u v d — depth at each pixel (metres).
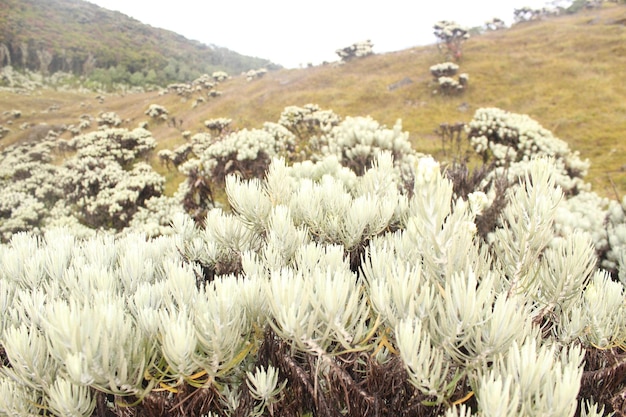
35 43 85.38
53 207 11.98
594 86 20.56
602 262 3.45
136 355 1.00
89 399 0.98
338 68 34.28
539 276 1.38
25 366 1.02
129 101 51.06
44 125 38.06
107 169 12.70
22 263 1.84
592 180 11.46
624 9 35.19
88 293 1.42
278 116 25.91
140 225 8.18
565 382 0.81
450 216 1.09
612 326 1.34
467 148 12.34
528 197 1.26
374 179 2.16
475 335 0.99
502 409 0.78
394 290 1.04
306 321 0.99
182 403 1.06
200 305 1.05
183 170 9.70
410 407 1.07
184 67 101.62
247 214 1.83
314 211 1.85
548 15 46.09
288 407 1.16
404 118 21.45
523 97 21.55
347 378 1.06
